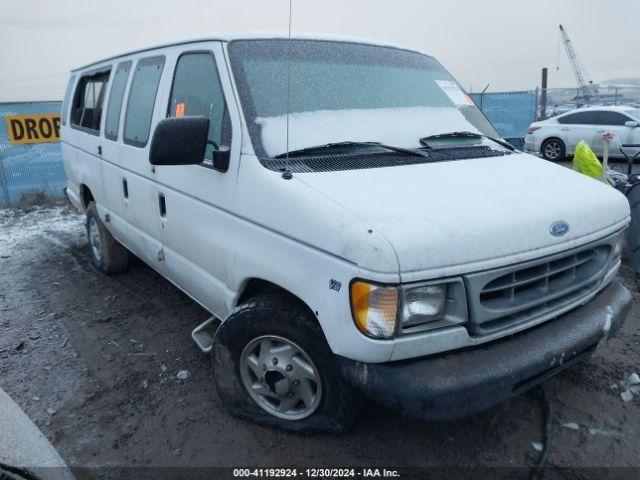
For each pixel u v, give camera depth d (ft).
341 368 7.93
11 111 33.35
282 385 9.44
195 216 10.96
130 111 14.11
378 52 12.28
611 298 9.78
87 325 15.12
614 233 9.57
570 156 49.98
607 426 10.09
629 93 79.10
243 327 9.55
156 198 12.56
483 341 7.87
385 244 7.14
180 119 9.18
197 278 11.43
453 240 7.46
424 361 7.72
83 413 10.97
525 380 8.27
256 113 9.71
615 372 11.84
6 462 9.20
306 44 11.28
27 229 26.55
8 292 17.92
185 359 13.05
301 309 8.93
